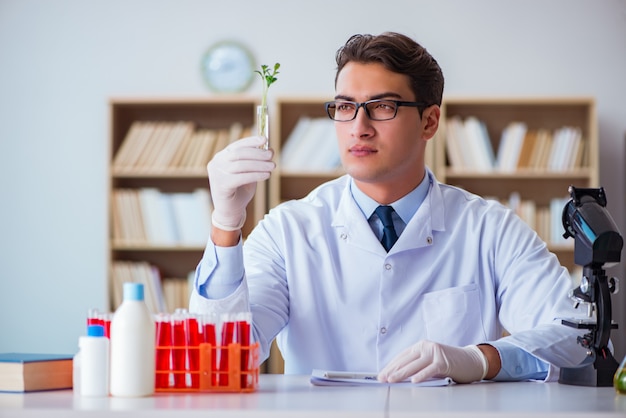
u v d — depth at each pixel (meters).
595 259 1.56
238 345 1.39
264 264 1.99
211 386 1.39
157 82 4.79
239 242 1.68
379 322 1.93
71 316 4.77
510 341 1.68
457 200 2.08
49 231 4.80
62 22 4.83
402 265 1.96
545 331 1.71
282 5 4.75
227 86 4.74
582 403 1.25
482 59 4.71
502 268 2.01
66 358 1.44
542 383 1.62
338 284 1.96
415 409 1.15
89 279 4.78
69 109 4.82
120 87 4.80
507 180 4.60
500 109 4.60
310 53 4.73
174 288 4.50
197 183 4.69
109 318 1.45
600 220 1.57
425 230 1.97
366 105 1.82
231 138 4.52
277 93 4.73
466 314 1.96
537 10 4.72
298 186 4.63
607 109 4.70
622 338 4.60
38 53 4.83
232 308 1.67
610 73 4.70
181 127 4.52
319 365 1.94
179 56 4.79
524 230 2.04
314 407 1.18
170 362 1.39
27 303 4.79
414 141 1.87
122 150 4.49
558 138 4.46
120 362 1.31
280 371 4.31
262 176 1.58
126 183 4.68
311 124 4.48
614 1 4.70
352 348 1.94
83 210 4.80
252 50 4.75
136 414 1.15
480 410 1.15
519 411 1.14
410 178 1.98
